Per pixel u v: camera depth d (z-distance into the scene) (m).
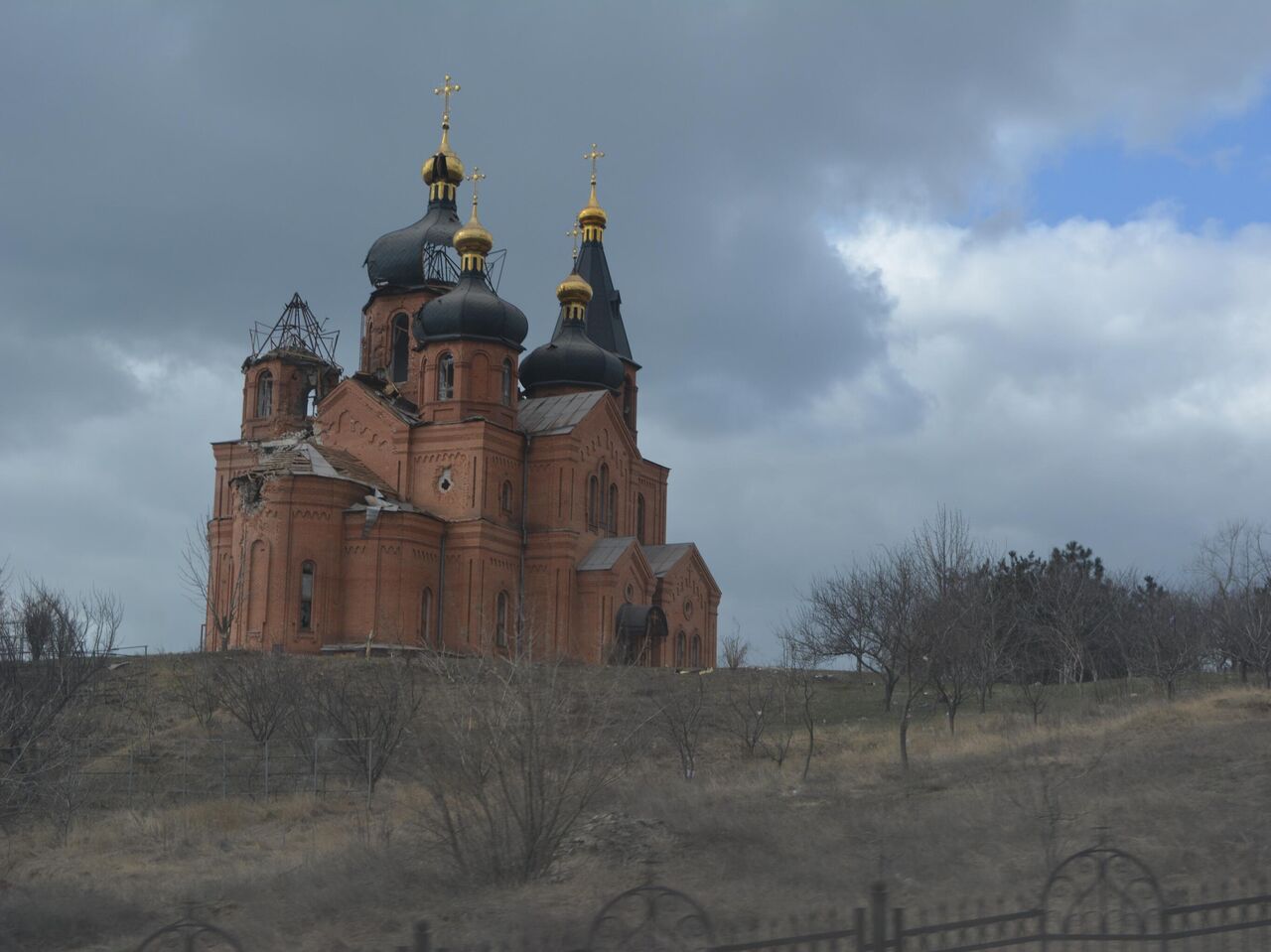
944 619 47.69
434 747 29.70
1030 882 20.95
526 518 73.44
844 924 18.02
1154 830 24.75
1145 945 15.57
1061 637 65.56
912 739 46.16
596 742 29.27
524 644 50.88
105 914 23.23
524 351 82.25
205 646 72.75
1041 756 35.66
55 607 48.31
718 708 52.59
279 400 77.62
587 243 90.88
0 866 30.95
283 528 65.69
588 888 22.66
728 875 23.03
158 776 44.47
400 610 66.44
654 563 79.06
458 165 83.81
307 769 44.41
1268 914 17.34
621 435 78.75
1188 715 40.84
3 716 37.12
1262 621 55.09
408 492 71.50
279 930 21.28
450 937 19.41
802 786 35.03
